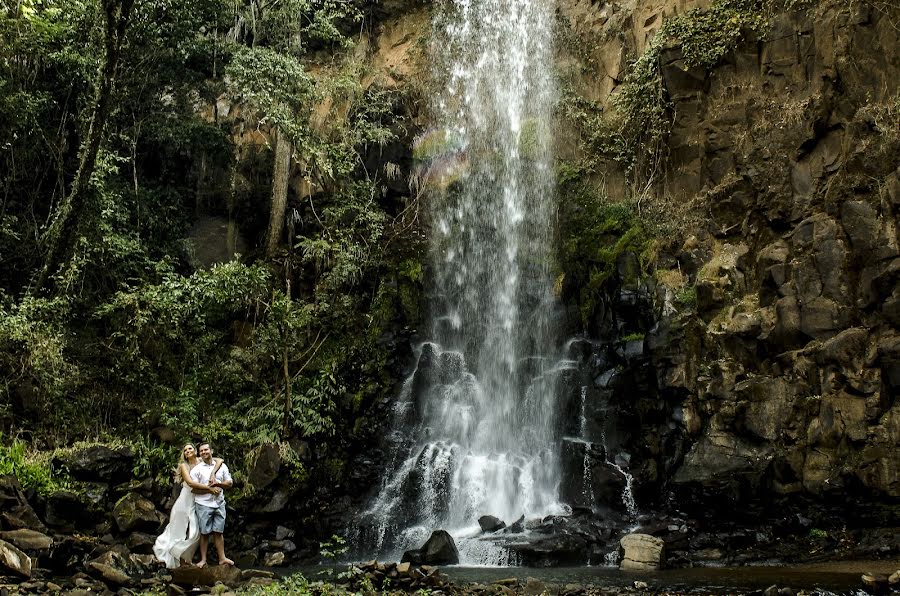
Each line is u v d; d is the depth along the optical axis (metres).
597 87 18.75
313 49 21.36
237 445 14.30
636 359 14.50
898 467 11.59
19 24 15.89
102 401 14.70
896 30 13.95
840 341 12.51
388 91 19.47
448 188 18.81
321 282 17.05
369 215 16.98
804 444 12.51
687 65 16.34
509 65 19.67
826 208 13.51
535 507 13.98
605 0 19.28
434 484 14.23
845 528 12.10
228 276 15.16
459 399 16.44
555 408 15.45
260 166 19.75
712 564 11.40
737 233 14.89
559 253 17.17
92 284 16.11
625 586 9.72
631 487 13.55
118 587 9.33
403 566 10.13
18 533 10.19
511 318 17.20
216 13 18.31
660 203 16.39
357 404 15.43
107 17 13.77
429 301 17.39
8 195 16.61
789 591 8.88
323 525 13.88
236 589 9.19
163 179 19.11
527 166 18.33
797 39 15.20
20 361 13.66
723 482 12.73
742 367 13.52
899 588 8.93
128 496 12.33
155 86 18.59
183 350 15.77
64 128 16.78
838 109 14.16
